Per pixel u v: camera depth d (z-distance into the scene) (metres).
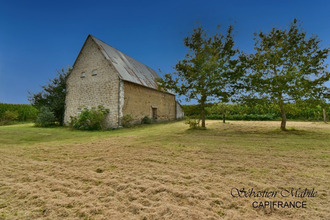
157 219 1.70
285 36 8.43
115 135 8.10
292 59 8.12
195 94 9.66
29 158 4.07
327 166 3.20
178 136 7.17
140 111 14.03
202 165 3.34
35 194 2.23
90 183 2.60
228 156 3.96
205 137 6.80
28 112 20.25
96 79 12.91
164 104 18.08
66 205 1.97
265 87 7.90
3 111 18.25
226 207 1.91
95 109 12.55
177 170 3.10
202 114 9.91
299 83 7.65
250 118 19.06
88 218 1.73
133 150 4.72
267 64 8.46
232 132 8.18
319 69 7.73
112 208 1.91
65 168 3.29
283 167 3.17
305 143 5.24
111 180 2.66
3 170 3.19
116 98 11.84
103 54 12.84
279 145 5.05
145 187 2.39
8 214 1.81
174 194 2.20
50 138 7.41
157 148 4.93
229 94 9.26
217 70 9.37
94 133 9.23
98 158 3.96
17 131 9.73
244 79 8.67
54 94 14.50
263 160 3.61
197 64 9.43
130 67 15.28
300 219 1.67
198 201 2.02
